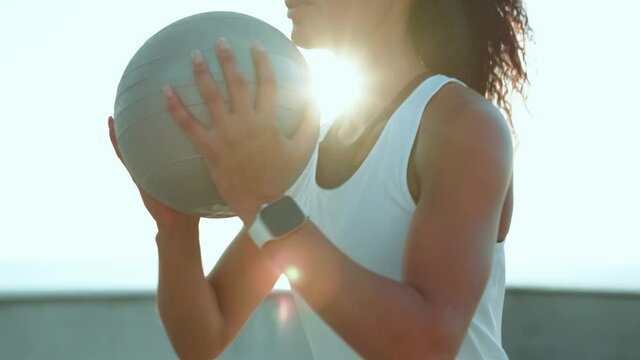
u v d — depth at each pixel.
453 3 2.01
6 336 7.36
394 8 1.99
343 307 1.54
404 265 1.63
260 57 1.56
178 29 1.64
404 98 1.92
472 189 1.61
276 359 7.64
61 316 7.55
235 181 1.57
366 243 1.84
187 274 2.14
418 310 1.54
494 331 1.93
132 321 7.77
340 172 1.96
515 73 2.22
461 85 1.77
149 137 1.61
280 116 1.59
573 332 8.06
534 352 8.05
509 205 1.95
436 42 2.00
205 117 1.56
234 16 1.67
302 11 2.03
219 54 1.54
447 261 1.57
